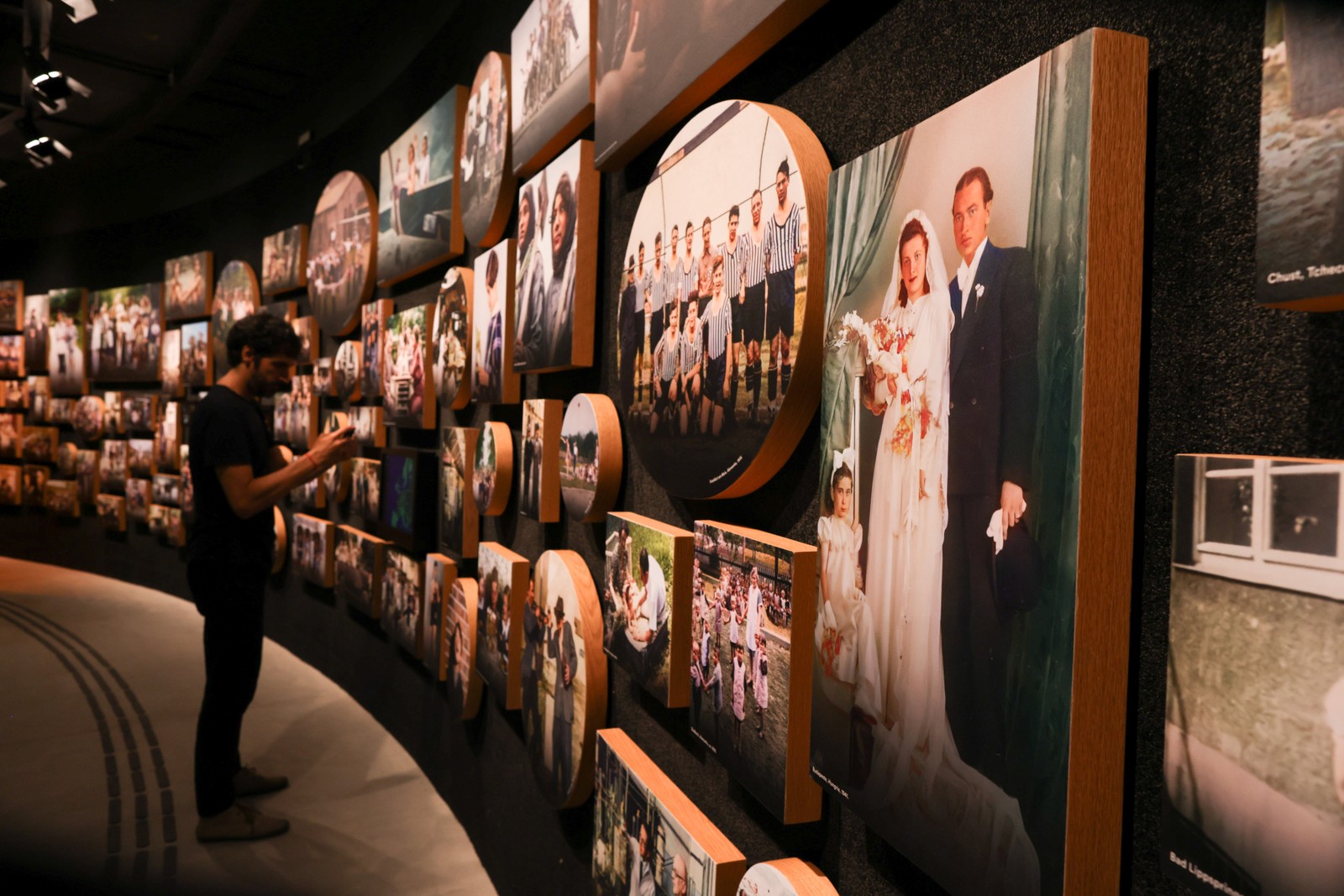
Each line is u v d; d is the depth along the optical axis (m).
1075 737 0.63
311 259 4.75
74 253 7.89
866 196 0.93
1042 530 0.66
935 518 0.79
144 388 7.18
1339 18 0.48
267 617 5.76
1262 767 0.52
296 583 5.33
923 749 0.80
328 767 3.60
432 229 3.23
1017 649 0.68
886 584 0.87
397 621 3.67
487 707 2.80
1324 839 0.48
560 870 2.12
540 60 2.27
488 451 2.61
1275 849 0.51
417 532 3.37
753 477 1.20
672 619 1.41
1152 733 0.66
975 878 0.73
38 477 8.38
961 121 0.77
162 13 4.76
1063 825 0.63
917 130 0.83
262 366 2.89
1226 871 0.54
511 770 2.54
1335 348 0.54
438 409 3.37
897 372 0.86
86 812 3.13
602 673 1.87
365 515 4.05
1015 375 0.69
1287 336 0.57
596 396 1.91
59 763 3.59
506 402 2.48
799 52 1.21
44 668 4.96
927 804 0.79
